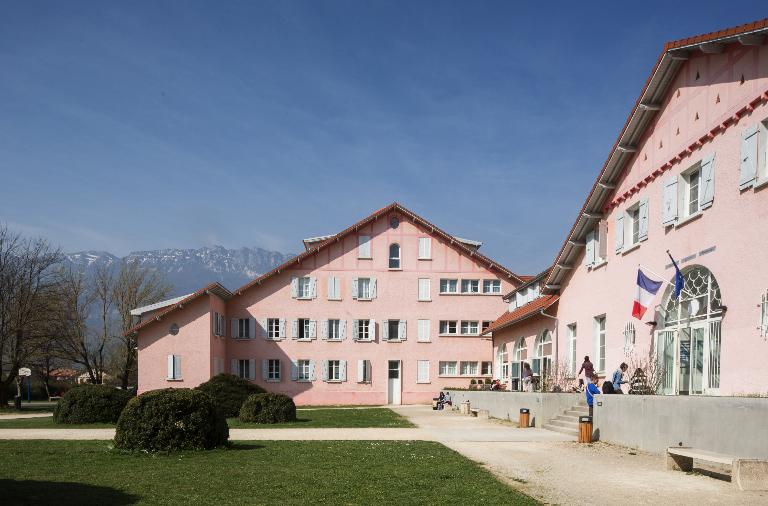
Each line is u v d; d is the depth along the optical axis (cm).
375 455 1524
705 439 1444
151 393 1603
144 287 6306
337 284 4750
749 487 1135
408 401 4691
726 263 1708
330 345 4694
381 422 2702
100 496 1009
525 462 1480
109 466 1325
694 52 1902
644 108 2133
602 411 1953
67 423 2611
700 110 1870
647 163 2198
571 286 2869
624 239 2364
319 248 4731
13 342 4547
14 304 4534
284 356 4656
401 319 4747
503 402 2947
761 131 1593
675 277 1892
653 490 1134
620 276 2375
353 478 1196
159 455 1488
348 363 4691
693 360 1870
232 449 1623
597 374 2555
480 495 1047
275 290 4709
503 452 1667
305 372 4669
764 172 1582
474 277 4806
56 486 1088
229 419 2812
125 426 1559
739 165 1670
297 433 2139
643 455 1616
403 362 4716
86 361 5884
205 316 4197
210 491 1060
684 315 1942
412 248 4806
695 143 1883
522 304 4041
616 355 2375
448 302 4778
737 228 1666
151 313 4766
